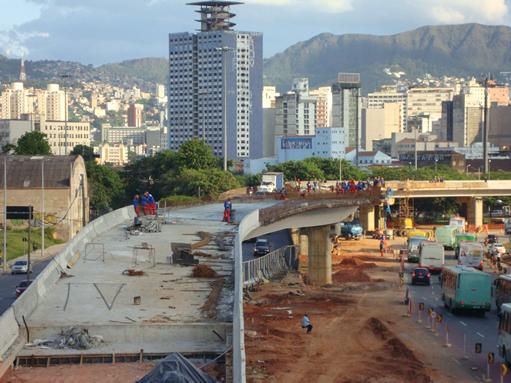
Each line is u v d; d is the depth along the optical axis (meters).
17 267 129.62
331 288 127.00
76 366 53.44
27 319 58.72
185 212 121.00
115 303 63.00
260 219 103.81
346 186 163.75
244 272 124.00
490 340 87.12
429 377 71.81
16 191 180.50
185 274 72.81
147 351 54.88
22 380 50.91
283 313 101.25
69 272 72.75
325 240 135.12
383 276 142.38
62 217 180.88
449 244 176.75
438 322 96.38
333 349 82.38
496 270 146.75
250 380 69.06
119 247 84.69
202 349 55.34
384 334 89.38
